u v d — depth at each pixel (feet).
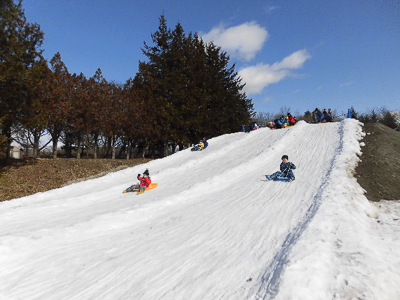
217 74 140.36
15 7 75.31
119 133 108.58
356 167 40.16
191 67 118.52
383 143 50.47
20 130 80.94
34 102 74.74
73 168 83.82
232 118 131.85
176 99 113.09
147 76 114.83
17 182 67.15
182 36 134.00
